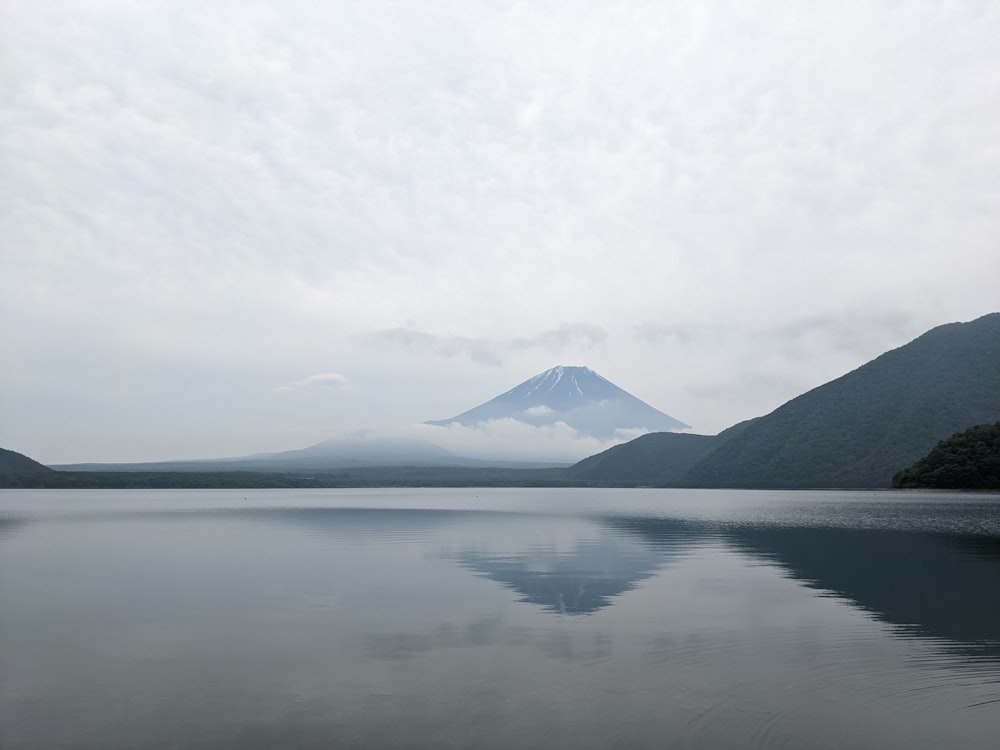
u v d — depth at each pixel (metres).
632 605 21.53
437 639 17.45
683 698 13.08
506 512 76.44
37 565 31.41
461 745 11.05
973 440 134.75
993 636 17.48
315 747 11.02
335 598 22.97
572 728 11.69
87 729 11.80
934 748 10.91
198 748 11.02
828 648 16.38
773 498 123.25
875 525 53.59
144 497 130.12
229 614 20.53
